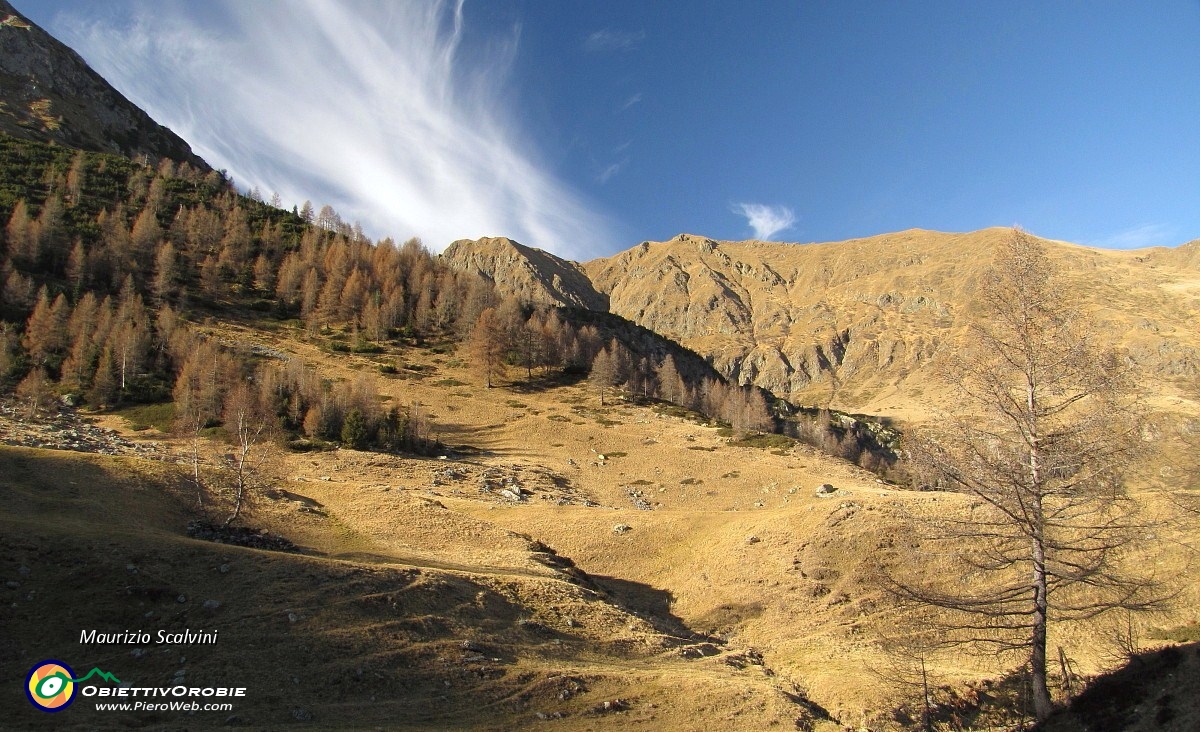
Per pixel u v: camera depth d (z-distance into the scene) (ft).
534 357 446.19
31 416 238.89
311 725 66.08
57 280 381.19
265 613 85.76
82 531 94.63
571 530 185.47
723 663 108.27
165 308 359.66
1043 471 63.62
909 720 86.28
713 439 343.87
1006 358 66.54
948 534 68.54
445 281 533.96
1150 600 64.49
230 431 256.32
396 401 331.36
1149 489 63.00
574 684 86.43
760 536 162.61
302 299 474.49
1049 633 98.94
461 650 88.94
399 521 159.43
